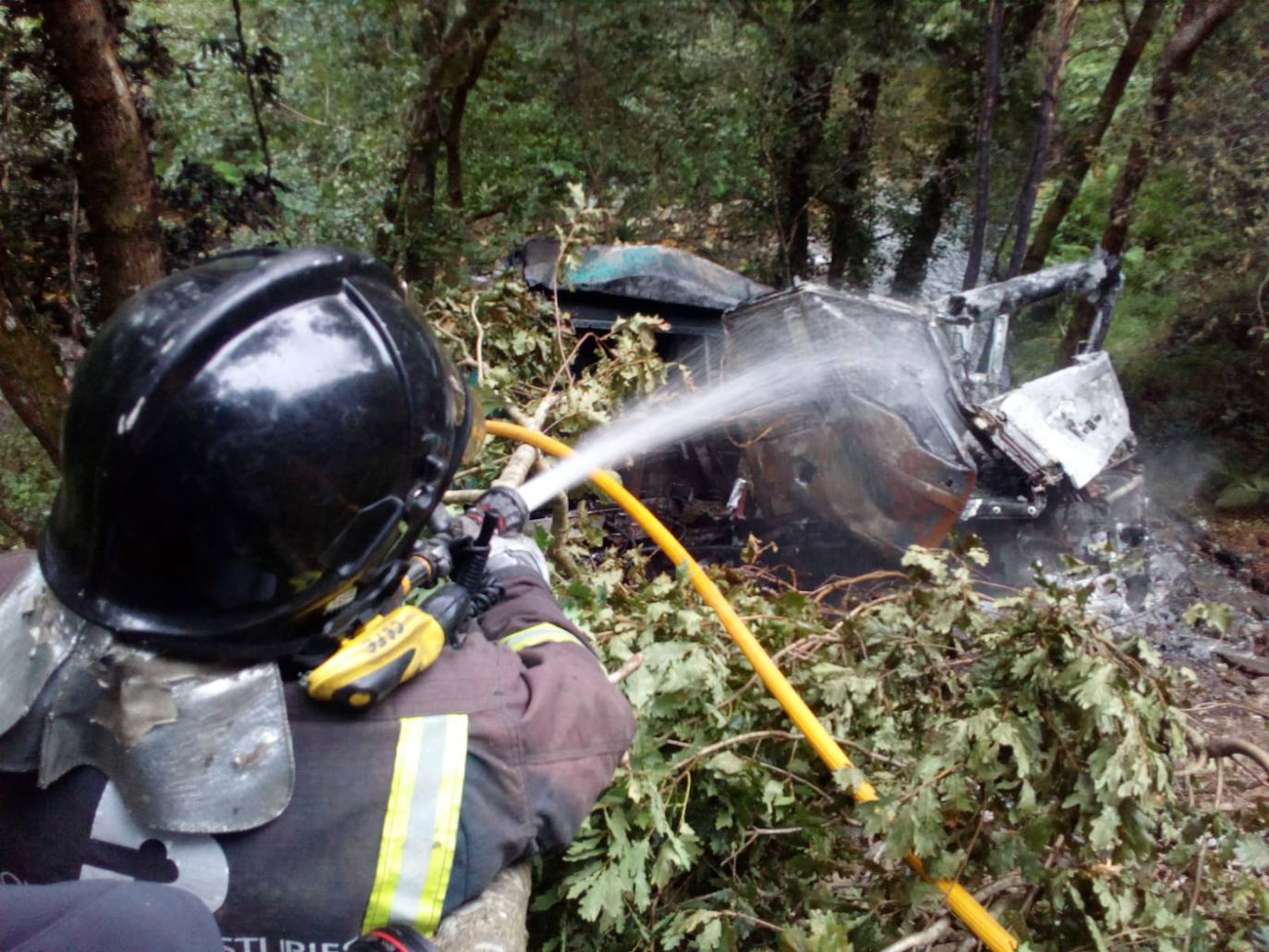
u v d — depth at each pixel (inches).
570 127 389.1
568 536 123.5
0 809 47.2
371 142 354.9
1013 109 356.2
